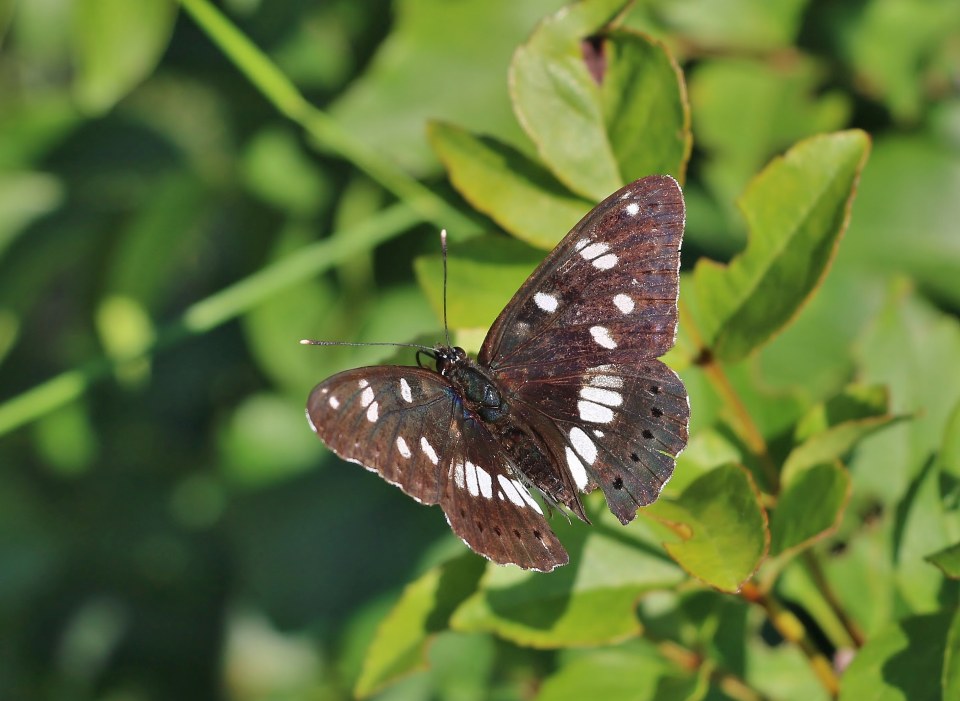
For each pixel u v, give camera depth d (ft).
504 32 2.38
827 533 2.19
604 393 2.25
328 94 2.42
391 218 2.38
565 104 2.23
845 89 2.39
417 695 2.43
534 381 2.26
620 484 2.24
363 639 2.44
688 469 2.24
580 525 2.24
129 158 2.46
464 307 2.25
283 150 2.42
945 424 2.26
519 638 2.22
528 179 2.25
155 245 2.43
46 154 2.46
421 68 2.38
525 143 2.37
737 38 2.39
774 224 2.22
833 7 2.39
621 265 2.24
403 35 2.38
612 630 2.22
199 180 2.44
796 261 2.22
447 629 2.24
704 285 2.23
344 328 2.40
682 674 2.25
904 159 2.39
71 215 2.46
